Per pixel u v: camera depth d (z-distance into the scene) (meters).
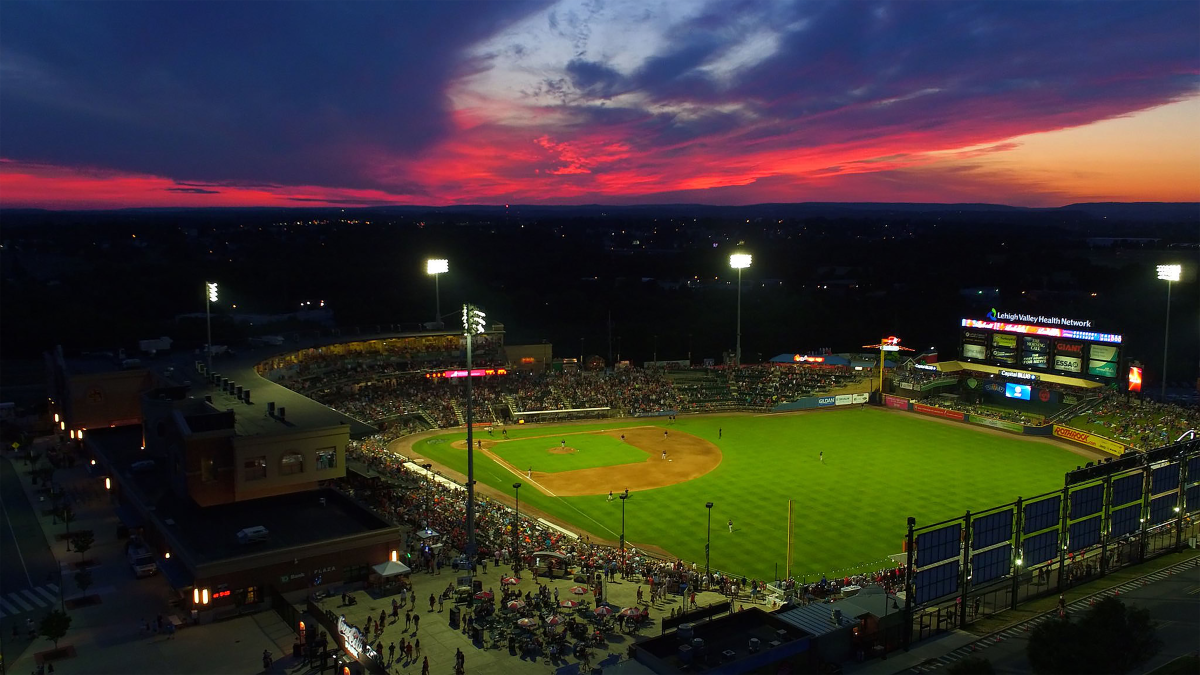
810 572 74.00
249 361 118.12
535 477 105.25
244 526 68.56
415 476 95.19
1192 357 175.62
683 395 151.50
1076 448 120.44
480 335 156.88
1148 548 71.44
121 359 114.69
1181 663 48.72
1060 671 44.78
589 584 66.00
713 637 47.72
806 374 162.38
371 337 146.25
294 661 53.97
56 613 54.62
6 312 163.12
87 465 100.06
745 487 100.88
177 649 55.84
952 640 53.62
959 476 105.56
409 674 49.75
